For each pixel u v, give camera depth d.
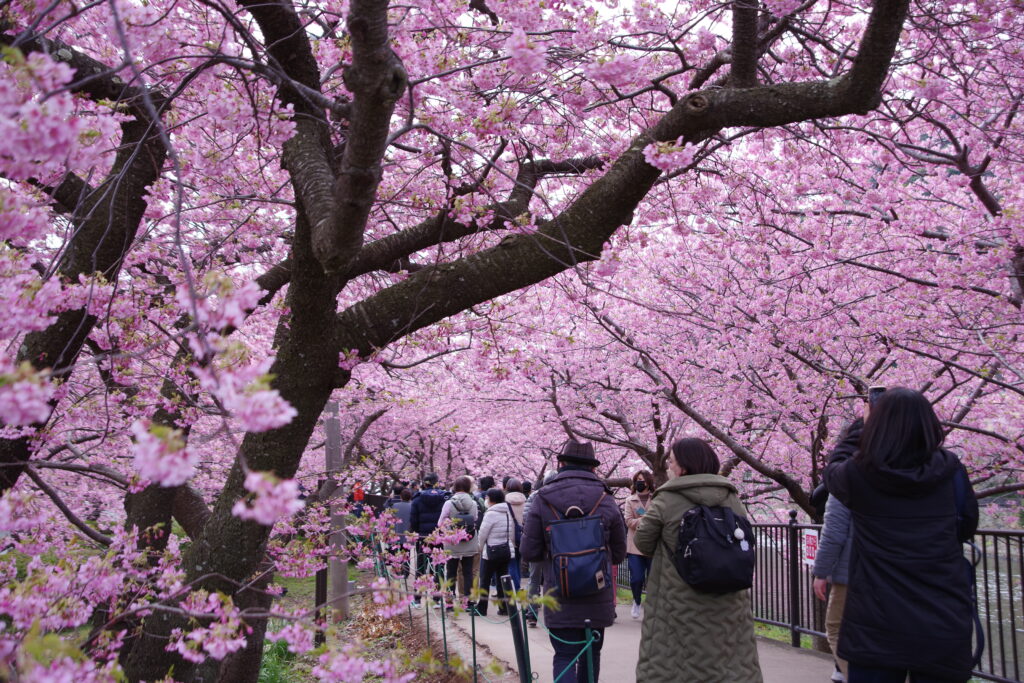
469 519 9.23
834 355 10.61
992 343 7.20
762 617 7.75
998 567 5.12
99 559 2.92
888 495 2.96
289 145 3.36
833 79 3.35
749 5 3.54
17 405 1.51
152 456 1.43
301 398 3.41
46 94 1.66
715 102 3.46
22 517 2.50
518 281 3.52
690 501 3.81
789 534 7.12
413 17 4.74
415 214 6.60
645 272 11.58
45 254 4.89
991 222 7.44
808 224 8.47
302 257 3.22
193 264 5.09
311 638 2.34
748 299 10.38
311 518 5.94
